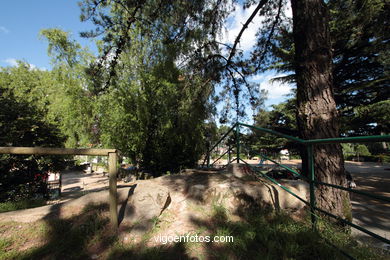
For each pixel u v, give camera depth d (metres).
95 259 1.73
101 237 2.02
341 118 13.07
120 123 9.23
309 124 3.02
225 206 2.61
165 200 2.53
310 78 3.05
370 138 1.38
